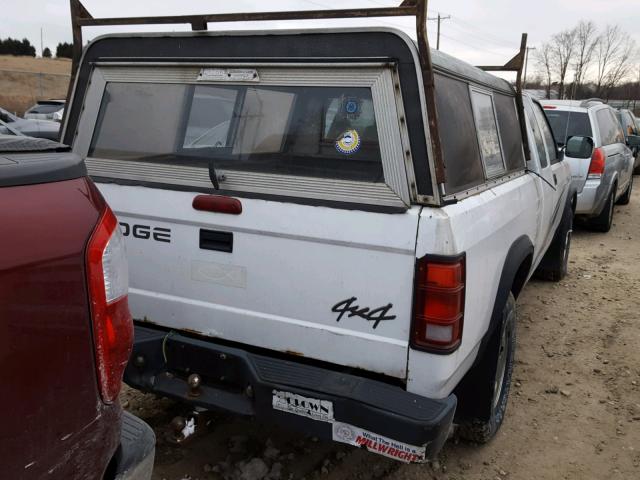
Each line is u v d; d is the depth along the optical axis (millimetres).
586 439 3533
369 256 2412
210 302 2789
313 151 2576
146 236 2895
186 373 2795
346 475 3072
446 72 2742
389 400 2355
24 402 1457
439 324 2326
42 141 1870
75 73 3137
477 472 3176
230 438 3316
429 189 2355
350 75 2484
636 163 15992
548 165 4824
